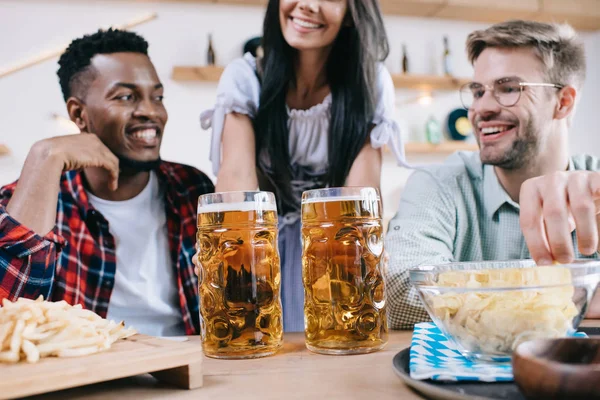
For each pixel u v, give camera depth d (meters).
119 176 1.79
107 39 1.88
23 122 2.76
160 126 1.92
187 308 1.71
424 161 3.43
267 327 0.70
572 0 3.54
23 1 2.79
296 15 1.51
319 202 0.69
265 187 1.74
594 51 3.90
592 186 0.68
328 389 0.51
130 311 1.71
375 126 1.66
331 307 0.69
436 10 3.37
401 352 0.61
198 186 1.83
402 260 1.16
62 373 0.49
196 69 2.91
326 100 1.67
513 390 0.45
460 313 0.53
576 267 0.51
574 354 0.41
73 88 1.91
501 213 1.43
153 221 1.81
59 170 1.46
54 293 1.56
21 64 2.76
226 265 0.69
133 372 0.53
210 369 0.63
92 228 1.69
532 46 1.39
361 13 1.58
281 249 1.70
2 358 0.52
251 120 1.66
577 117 3.90
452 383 0.48
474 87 1.48
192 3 3.04
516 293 0.51
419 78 3.32
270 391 0.51
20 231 1.12
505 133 1.41
